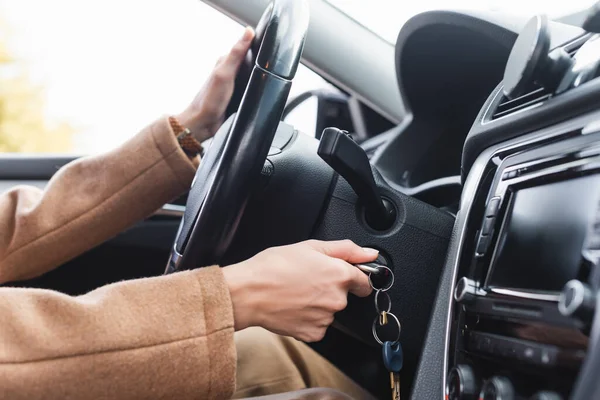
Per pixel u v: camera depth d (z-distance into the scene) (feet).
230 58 2.79
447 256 2.24
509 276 1.82
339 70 4.12
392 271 2.43
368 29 4.22
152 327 1.87
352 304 2.45
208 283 1.98
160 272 4.68
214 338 1.91
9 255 2.98
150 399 1.86
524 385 1.61
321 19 4.02
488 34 2.70
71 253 3.05
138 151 2.97
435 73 3.34
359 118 4.49
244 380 2.70
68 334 1.82
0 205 3.15
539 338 1.58
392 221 2.48
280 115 2.13
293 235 2.53
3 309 1.83
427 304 2.45
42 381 1.76
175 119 3.00
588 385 1.15
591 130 1.67
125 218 3.04
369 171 2.27
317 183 2.50
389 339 2.47
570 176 1.69
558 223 1.68
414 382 2.17
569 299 1.36
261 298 2.04
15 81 5.93
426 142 3.65
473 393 1.77
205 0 3.90
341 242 2.24
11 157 5.20
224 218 2.16
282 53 2.08
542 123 1.91
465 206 2.21
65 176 3.09
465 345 1.92
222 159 2.13
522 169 1.92
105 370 1.81
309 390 2.33
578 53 1.87
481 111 2.37
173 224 4.64
